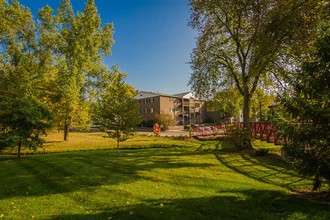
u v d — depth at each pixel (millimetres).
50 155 16922
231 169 10906
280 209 5598
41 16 26766
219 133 29828
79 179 9289
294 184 8055
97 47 28172
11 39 26328
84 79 27266
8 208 6234
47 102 24375
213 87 21891
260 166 11562
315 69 6105
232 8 17094
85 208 6082
